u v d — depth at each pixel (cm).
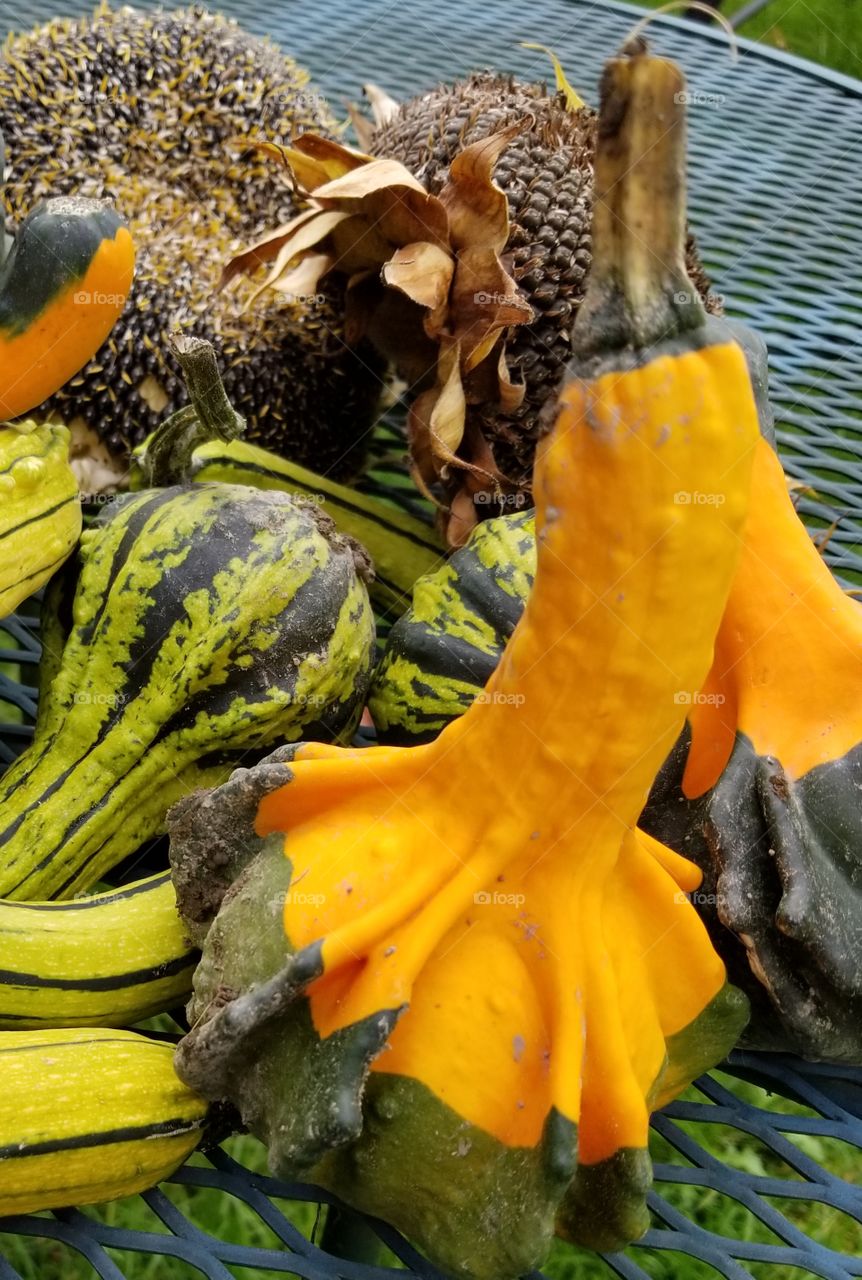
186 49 51
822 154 81
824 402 63
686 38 91
